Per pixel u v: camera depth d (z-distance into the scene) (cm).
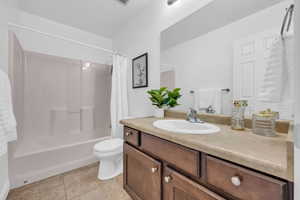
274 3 82
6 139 112
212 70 114
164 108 153
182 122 114
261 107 87
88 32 266
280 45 77
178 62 143
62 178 161
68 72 237
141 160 101
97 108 268
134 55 210
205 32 118
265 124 73
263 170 42
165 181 80
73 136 239
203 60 121
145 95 188
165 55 157
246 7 94
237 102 90
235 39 100
